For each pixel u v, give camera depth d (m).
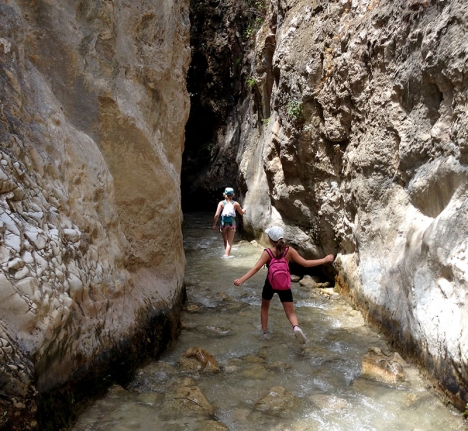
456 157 4.14
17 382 2.64
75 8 4.27
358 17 6.45
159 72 5.34
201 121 18.05
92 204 4.09
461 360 3.50
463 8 4.15
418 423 3.55
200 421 3.52
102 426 3.39
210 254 9.80
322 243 7.56
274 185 8.88
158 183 5.11
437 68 4.43
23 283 2.85
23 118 3.55
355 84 6.27
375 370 4.36
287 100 8.33
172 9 5.68
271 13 10.54
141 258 4.99
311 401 3.85
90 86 4.35
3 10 3.72
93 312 3.73
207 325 5.68
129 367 4.14
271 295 5.30
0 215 2.99
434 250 4.11
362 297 5.94
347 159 6.59
